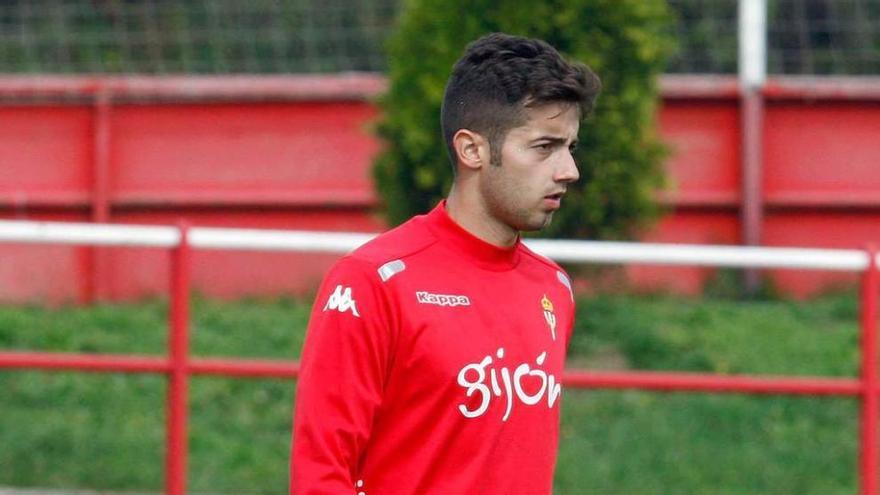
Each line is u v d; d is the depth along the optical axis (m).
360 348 11.30
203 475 27.30
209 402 30.09
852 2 40.16
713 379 20.34
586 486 27.14
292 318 34.44
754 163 37.59
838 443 29.02
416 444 11.45
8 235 19.25
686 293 36.97
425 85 28.17
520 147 11.61
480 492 11.46
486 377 11.50
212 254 37.31
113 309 35.19
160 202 37.88
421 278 11.59
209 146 38.03
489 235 11.91
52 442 28.42
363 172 38.00
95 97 37.56
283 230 38.19
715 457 28.31
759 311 34.91
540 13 27.91
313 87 37.78
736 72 40.50
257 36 40.44
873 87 37.97
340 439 11.20
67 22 40.94
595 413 29.80
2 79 37.47
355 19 40.41
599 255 19.47
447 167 28.12
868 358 20.19
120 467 27.70
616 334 32.69
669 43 29.20
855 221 38.41
